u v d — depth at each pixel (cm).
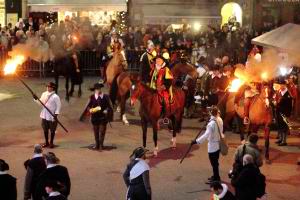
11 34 2947
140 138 1850
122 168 1537
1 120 2053
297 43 1906
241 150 1279
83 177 1460
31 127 1962
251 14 3578
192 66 2081
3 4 3412
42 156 1152
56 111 1702
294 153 1733
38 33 2927
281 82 1845
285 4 3609
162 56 1692
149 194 1102
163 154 1680
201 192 1373
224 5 3475
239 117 1762
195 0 3444
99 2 3228
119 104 2186
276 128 2017
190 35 3070
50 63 2973
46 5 3250
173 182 1439
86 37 2995
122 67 2081
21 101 2373
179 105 1703
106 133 1906
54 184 972
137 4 3425
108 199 1316
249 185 1153
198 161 1619
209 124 1403
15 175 1465
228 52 2969
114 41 2356
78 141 1800
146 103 1612
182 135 1906
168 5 3434
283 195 1374
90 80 2894
